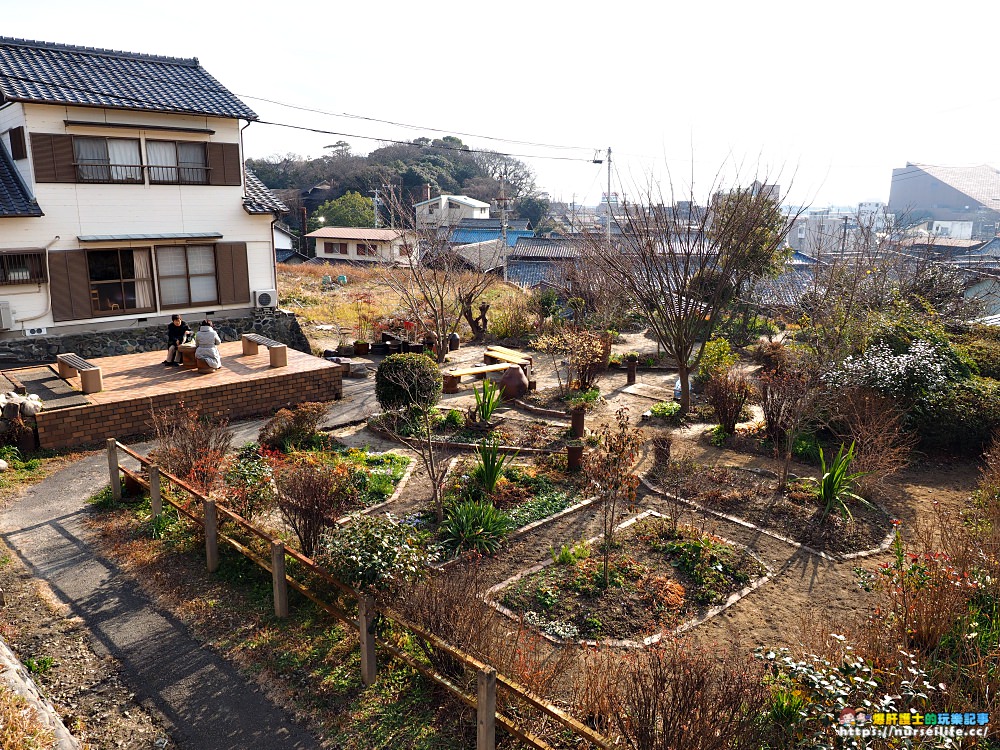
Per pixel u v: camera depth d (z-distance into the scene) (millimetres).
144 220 15969
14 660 5305
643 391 15250
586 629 6203
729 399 11930
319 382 13836
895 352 12609
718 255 12477
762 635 6168
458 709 5125
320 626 6203
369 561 5684
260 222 18016
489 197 71438
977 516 8039
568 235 22688
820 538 8086
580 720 4828
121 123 15273
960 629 5402
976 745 4379
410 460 10375
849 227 29219
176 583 6953
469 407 12445
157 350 16438
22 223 14305
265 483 7973
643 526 8227
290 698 5301
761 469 10211
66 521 8367
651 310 13172
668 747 4109
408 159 77188
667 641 5688
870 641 5289
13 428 10352
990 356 13383
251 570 7156
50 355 14914
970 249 43000
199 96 16781
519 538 8008
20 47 15797
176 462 8953
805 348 14773
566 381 15867
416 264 21062
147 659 5773
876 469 9414
